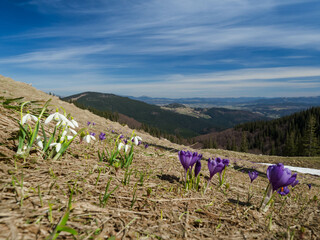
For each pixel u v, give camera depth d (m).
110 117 108.06
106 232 1.46
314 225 2.24
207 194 2.82
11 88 13.77
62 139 2.69
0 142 2.57
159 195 2.41
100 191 2.14
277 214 2.50
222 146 148.62
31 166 2.29
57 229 1.24
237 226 1.97
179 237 1.61
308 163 22.55
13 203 1.51
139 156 4.66
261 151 123.38
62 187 1.99
